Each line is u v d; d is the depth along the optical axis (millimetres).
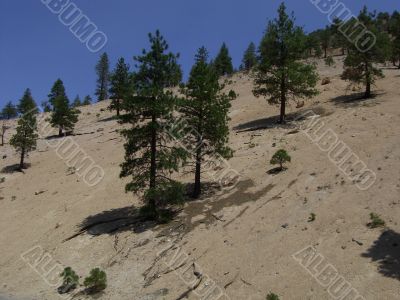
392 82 45875
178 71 29000
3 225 36719
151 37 28453
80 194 38594
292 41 39969
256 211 24125
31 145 55719
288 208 23000
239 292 17469
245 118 49031
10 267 28172
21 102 79438
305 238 19406
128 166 27984
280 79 40688
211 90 28125
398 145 25578
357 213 19734
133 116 28047
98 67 111000
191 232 24406
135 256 23922
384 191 20750
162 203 29859
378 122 31484
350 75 41812
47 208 37438
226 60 101188
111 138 57781
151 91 26828
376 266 15688
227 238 22344
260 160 32188
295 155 30562
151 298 19250
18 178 51250
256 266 18766
